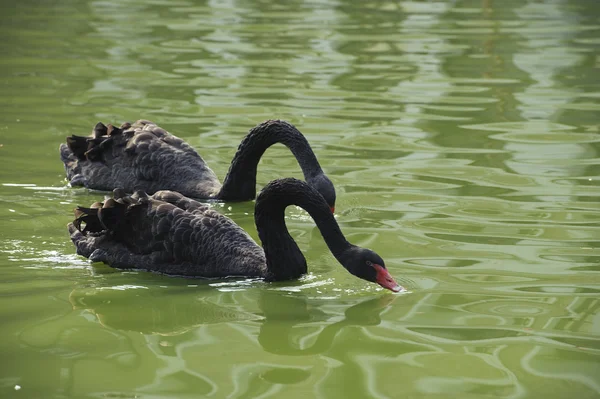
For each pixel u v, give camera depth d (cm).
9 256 1170
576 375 840
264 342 925
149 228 1155
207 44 2578
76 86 2102
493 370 853
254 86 2116
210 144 1688
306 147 1396
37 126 1780
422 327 956
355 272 1063
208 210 1195
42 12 3070
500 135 1752
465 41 2631
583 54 2452
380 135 1742
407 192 1429
